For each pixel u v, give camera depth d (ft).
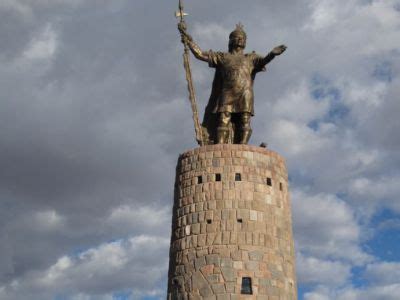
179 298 123.44
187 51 142.00
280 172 133.39
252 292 120.37
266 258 123.44
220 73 139.85
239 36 140.87
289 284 125.49
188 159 132.16
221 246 122.93
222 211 125.29
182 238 126.82
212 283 121.08
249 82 138.21
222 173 128.26
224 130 135.85
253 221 125.08
